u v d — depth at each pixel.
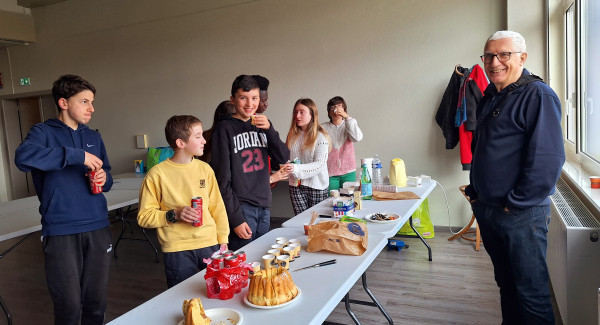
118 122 6.43
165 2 5.85
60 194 2.08
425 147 4.68
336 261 1.73
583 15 3.18
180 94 5.92
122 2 6.15
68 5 6.54
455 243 4.29
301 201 3.44
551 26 3.89
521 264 1.96
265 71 5.36
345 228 1.86
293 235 2.16
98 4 6.33
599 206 2.15
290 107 5.27
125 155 6.46
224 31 5.52
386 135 4.84
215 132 2.35
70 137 2.16
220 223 2.13
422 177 3.72
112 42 6.30
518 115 1.91
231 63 5.54
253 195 2.42
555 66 3.92
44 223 2.09
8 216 3.21
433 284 3.30
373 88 4.83
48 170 1.98
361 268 1.67
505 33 1.94
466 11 4.34
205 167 2.14
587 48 3.18
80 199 2.14
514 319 2.20
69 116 2.16
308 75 5.12
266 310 1.34
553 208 2.71
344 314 2.88
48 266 2.10
